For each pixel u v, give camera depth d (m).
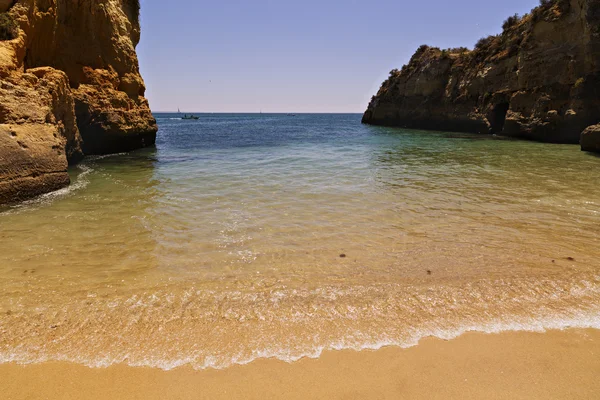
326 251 5.59
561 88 24.23
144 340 3.51
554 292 4.41
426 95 42.44
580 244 5.90
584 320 3.86
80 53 16.55
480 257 5.39
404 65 49.25
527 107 26.97
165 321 3.80
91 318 3.84
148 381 2.99
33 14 12.66
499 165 14.03
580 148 19.34
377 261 5.25
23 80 10.55
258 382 3.00
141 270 4.93
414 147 21.45
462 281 4.67
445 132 36.41
